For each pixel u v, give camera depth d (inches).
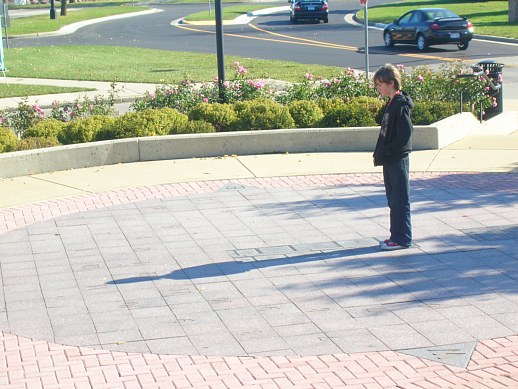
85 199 616.7
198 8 3233.3
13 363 359.6
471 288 430.6
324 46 1776.6
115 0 4128.9
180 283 449.1
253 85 877.2
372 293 428.5
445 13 1658.5
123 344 377.7
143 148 725.3
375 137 739.4
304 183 646.5
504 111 986.1
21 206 601.9
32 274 469.7
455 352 360.8
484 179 638.5
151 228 545.3
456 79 904.9
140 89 1209.4
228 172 682.8
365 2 1047.6
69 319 406.6
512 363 347.9
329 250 493.7
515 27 1937.7
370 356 359.6
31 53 1752.0
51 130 759.7
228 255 490.3
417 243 501.0
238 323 396.8
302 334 383.2
